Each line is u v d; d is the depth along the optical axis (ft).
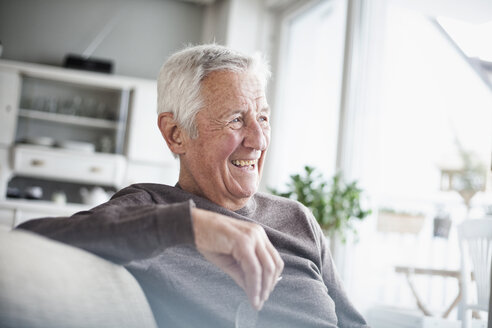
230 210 3.51
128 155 15.39
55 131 15.64
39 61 16.44
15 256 1.48
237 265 2.08
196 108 3.43
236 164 3.48
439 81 9.09
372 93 10.77
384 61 10.53
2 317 1.32
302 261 3.38
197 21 17.58
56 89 15.53
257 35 15.76
